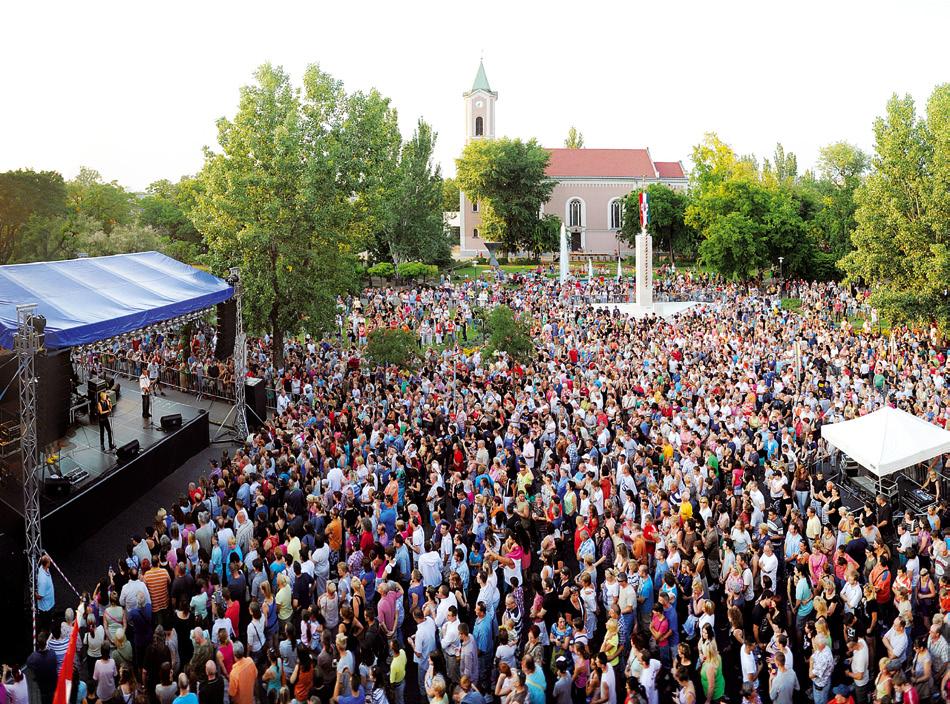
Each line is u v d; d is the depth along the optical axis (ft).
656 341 111.04
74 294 61.46
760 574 42.34
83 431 70.28
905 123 120.47
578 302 173.47
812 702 37.93
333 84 110.83
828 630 36.29
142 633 39.45
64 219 223.92
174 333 114.62
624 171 320.70
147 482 64.54
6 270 60.80
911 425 53.98
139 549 44.37
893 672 31.63
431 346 129.18
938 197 114.32
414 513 46.80
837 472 65.57
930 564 45.98
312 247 106.63
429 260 253.03
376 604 45.91
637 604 40.34
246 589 42.04
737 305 154.40
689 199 269.44
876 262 124.88
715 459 56.24
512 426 64.64
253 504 53.36
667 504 49.44
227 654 34.78
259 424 83.25
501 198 280.10
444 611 37.40
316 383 89.51
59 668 37.45
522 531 49.57
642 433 68.39
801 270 221.05
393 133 135.74
